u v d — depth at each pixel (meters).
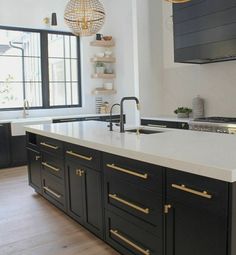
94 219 2.58
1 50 5.76
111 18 6.53
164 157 1.76
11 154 5.28
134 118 5.61
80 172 2.70
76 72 6.56
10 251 2.47
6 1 5.48
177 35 4.43
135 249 2.13
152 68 5.40
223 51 3.79
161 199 1.85
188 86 5.05
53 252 2.43
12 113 5.78
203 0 3.99
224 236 1.49
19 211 3.30
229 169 1.43
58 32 6.23
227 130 3.67
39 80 6.14
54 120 5.59
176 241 1.77
